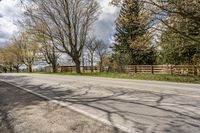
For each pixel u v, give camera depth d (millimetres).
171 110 6410
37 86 13148
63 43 36250
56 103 7703
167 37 20859
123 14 20719
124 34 41438
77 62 37031
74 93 10023
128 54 41469
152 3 17734
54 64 48500
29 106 7230
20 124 5277
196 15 17141
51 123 5309
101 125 5121
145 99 8195
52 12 34719
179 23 18359
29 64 61875
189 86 12695
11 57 70500
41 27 34906
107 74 28625
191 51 26875
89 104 7473
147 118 5648
